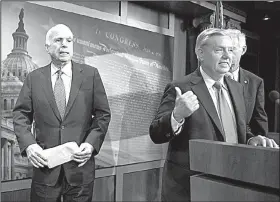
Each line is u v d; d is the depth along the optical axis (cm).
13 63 105
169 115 79
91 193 107
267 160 41
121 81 114
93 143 103
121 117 114
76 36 112
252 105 86
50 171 102
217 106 83
